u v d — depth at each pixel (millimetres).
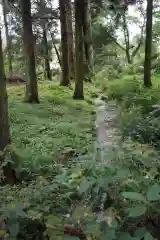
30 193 2070
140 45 21062
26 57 10055
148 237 1369
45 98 10758
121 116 6152
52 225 1583
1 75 4320
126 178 1756
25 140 5957
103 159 2061
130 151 2133
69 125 7137
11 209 1640
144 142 3936
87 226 1496
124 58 21641
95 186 1810
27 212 1788
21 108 8969
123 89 11422
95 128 6875
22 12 9828
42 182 2281
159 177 1880
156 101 7699
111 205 1666
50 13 13109
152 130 4160
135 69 17406
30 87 10094
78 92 11203
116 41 20859
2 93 4312
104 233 1433
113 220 1479
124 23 18797
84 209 1646
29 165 4543
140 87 11375
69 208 1938
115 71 17734
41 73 18906
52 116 8445
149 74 11680
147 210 1501
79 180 2148
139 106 6680
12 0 12109
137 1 12773
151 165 1879
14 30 16000
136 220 1556
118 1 12234
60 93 11914
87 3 16297
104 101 11141
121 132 4570
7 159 3182
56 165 3938
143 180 1702
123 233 1446
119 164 1915
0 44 4262
